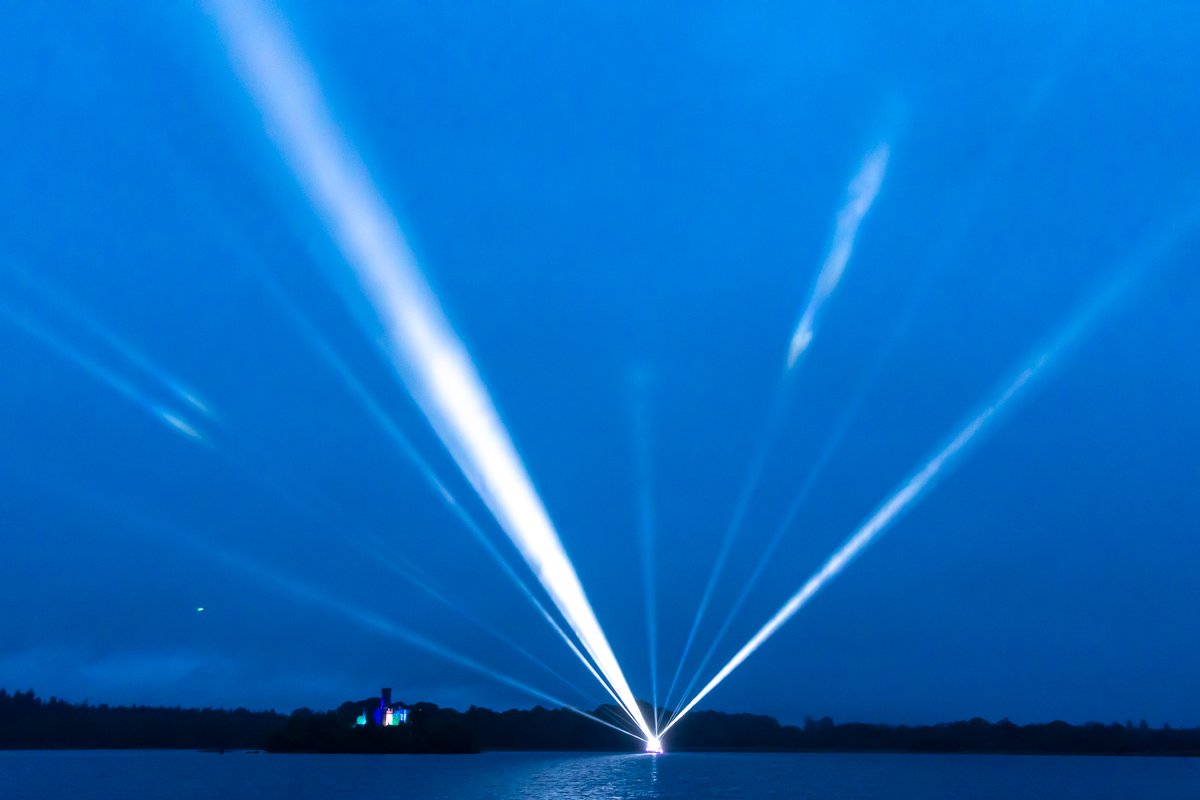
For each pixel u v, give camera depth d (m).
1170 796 97.50
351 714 189.00
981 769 152.38
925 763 174.62
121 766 145.38
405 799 84.00
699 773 128.00
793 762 167.12
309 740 182.75
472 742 184.25
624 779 112.81
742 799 87.06
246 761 158.00
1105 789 107.69
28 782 108.12
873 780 118.88
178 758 174.75
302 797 85.62
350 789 95.19
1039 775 136.50
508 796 87.00
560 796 87.75
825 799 88.00
